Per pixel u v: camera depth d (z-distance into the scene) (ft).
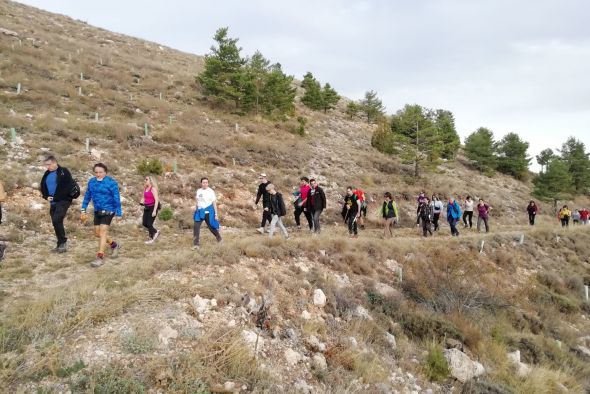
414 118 97.30
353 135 112.98
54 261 22.97
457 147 134.21
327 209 56.34
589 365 30.83
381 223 58.44
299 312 21.94
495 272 44.78
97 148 47.39
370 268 32.96
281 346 18.04
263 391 14.34
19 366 12.55
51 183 23.89
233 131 75.00
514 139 148.25
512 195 114.93
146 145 53.42
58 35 105.70
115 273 20.77
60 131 47.62
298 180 61.36
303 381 16.19
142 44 138.51
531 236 59.62
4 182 32.14
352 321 23.71
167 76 100.48
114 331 15.17
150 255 25.98
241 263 24.90
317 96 128.16
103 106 65.31
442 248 42.91
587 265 57.62
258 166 61.67
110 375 12.67
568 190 140.97
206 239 32.55
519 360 27.48
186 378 13.43
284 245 29.94
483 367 23.97
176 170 48.16
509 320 34.55
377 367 19.71
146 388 12.78
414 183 85.97
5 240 25.27
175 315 16.98
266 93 94.63
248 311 19.29
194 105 84.53
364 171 81.51
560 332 36.09
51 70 74.64
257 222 43.80
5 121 44.98
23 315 15.35
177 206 39.99
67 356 13.46
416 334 26.58
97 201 23.00
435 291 33.47
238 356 15.16
